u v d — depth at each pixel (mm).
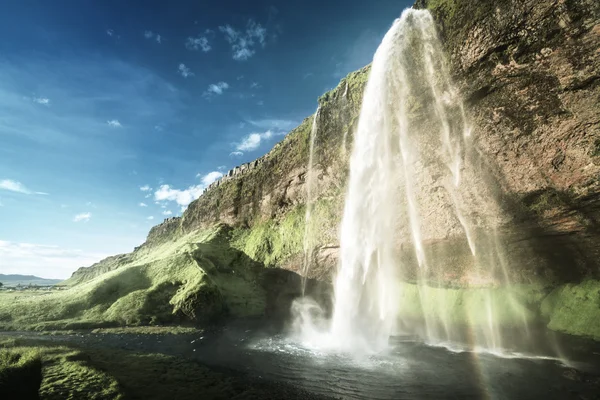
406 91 26984
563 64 17562
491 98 21250
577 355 17969
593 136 17531
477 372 16328
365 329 30016
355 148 35125
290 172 49750
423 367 17531
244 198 60938
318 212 41906
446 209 26125
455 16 22562
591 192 18406
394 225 30391
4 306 32562
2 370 10836
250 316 37719
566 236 21516
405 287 31688
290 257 44500
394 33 28188
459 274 27922
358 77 37250
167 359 18906
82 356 16906
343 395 13656
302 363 18625
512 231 23219
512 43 19406
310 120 47969
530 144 20219
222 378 15773
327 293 39031
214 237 56844
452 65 22828
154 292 36156
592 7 15922
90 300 34875
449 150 24594
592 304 20156
